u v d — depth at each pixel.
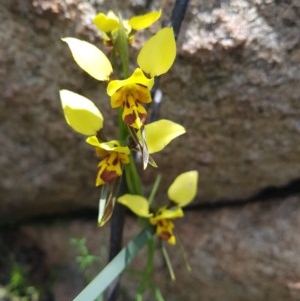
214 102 0.11
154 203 0.12
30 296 0.13
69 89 0.11
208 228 0.12
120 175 0.08
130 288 0.13
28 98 0.11
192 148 0.11
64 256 0.13
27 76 0.11
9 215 0.13
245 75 0.10
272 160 0.11
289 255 0.11
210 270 0.12
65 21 0.11
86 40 0.11
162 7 0.10
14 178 0.13
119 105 0.08
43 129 0.12
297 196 0.11
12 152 0.12
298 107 0.10
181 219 0.12
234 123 0.11
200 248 0.12
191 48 0.10
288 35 0.10
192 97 0.11
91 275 0.13
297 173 0.11
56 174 0.12
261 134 0.11
